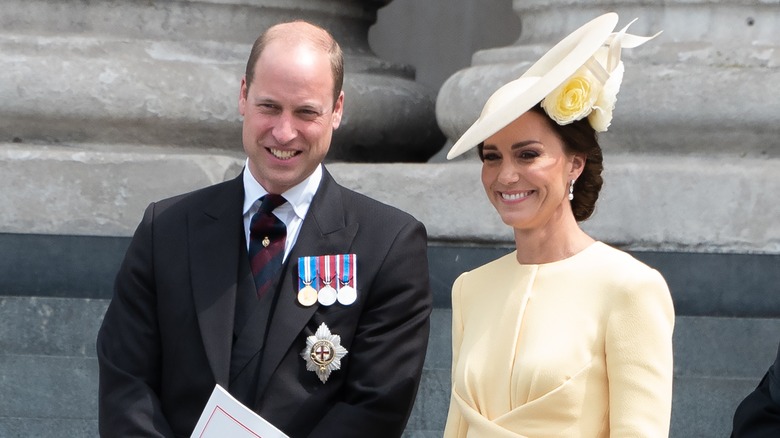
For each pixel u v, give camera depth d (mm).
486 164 14094
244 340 14984
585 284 13531
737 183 22359
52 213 23734
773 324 21406
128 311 15461
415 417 21453
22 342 22469
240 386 14898
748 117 22734
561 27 24953
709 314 22109
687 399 21156
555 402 13227
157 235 15547
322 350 14906
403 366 15094
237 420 14148
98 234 23688
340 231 15391
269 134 14984
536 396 13352
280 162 15062
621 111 22969
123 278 15578
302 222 15438
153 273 15453
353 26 28078
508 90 14125
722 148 23109
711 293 22125
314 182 15570
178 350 15141
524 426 13367
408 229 15516
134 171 23688
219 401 14219
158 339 15391
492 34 36000
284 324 14945
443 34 36344
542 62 14406
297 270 15195
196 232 15453
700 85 22766
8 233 23484
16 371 22125
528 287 13820
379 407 14836
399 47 36594
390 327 15172
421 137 28078
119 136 24734
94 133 24672
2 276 23328
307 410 14797
